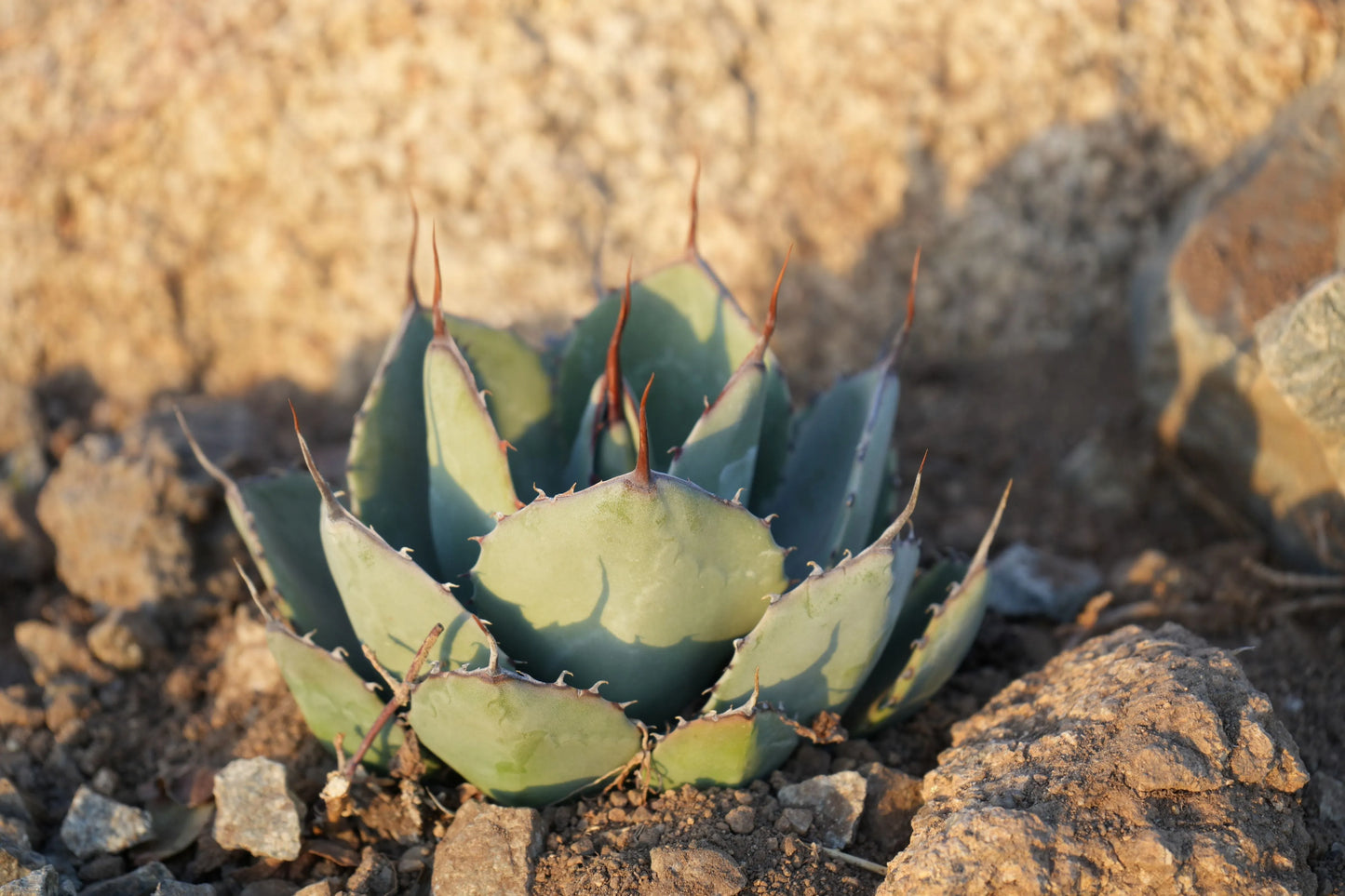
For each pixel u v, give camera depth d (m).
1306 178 0.97
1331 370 0.86
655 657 0.79
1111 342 1.11
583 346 0.86
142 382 1.06
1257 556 0.95
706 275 0.85
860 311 1.08
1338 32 1.09
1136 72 1.08
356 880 0.80
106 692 0.91
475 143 1.05
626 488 0.75
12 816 0.84
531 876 0.79
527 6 1.06
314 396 1.06
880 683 0.85
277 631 0.80
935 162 1.07
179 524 0.94
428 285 1.05
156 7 1.06
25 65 1.07
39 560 0.98
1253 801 0.77
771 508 0.87
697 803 0.80
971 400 1.09
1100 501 1.02
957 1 1.07
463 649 0.78
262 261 1.05
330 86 1.05
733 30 1.07
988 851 0.75
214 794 0.84
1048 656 0.91
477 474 0.80
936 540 1.00
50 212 1.04
